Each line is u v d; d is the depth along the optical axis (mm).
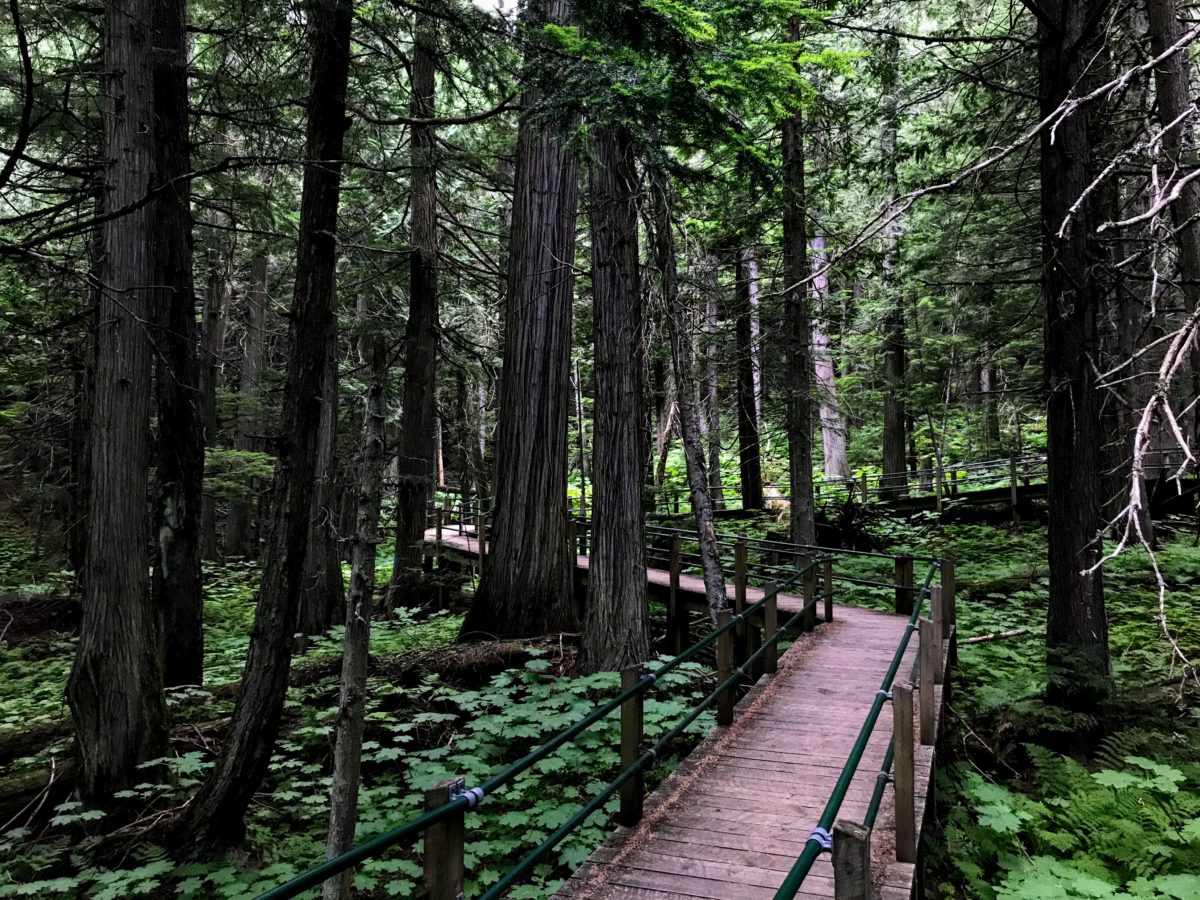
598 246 8680
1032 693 7164
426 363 14570
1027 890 4512
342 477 11266
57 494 14672
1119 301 9820
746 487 18719
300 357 5906
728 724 6004
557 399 10258
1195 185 6180
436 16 6863
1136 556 11859
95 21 9078
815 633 9125
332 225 6105
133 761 6141
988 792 5523
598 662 8328
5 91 9281
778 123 10992
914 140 14406
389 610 13703
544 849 3230
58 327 8430
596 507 8586
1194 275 6234
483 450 28750
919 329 19125
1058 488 7117
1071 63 6758
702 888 3686
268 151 9961
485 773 6160
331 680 8641
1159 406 2643
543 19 6344
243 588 17250
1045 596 10984
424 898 2721
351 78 10680
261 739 5605
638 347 8734
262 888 5020
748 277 16375
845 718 6133
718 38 5906
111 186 6426
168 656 8656
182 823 5594
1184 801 5516
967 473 22203
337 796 3688
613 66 5602
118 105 6469
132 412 6293
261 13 7922
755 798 4711
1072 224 6742
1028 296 14555
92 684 6074
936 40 7699
